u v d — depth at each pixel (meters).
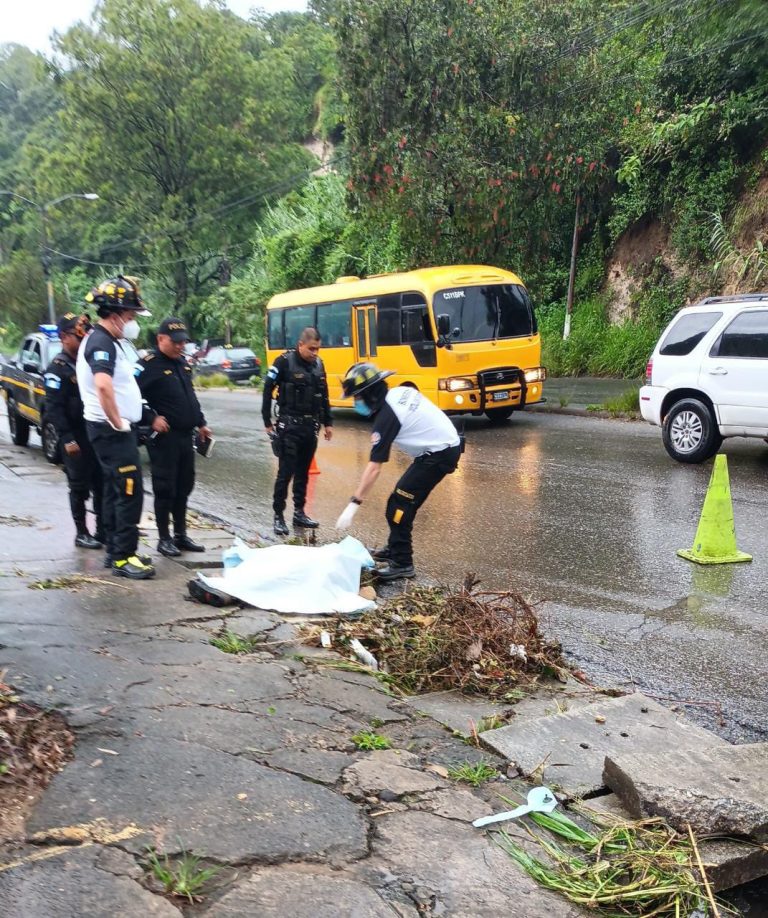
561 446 12.52
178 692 3.80
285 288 34.09
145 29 43.38
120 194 46.81
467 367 14.30
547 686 4.45
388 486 10.12
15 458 11.96
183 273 47.06
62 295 51.75
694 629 5.34
